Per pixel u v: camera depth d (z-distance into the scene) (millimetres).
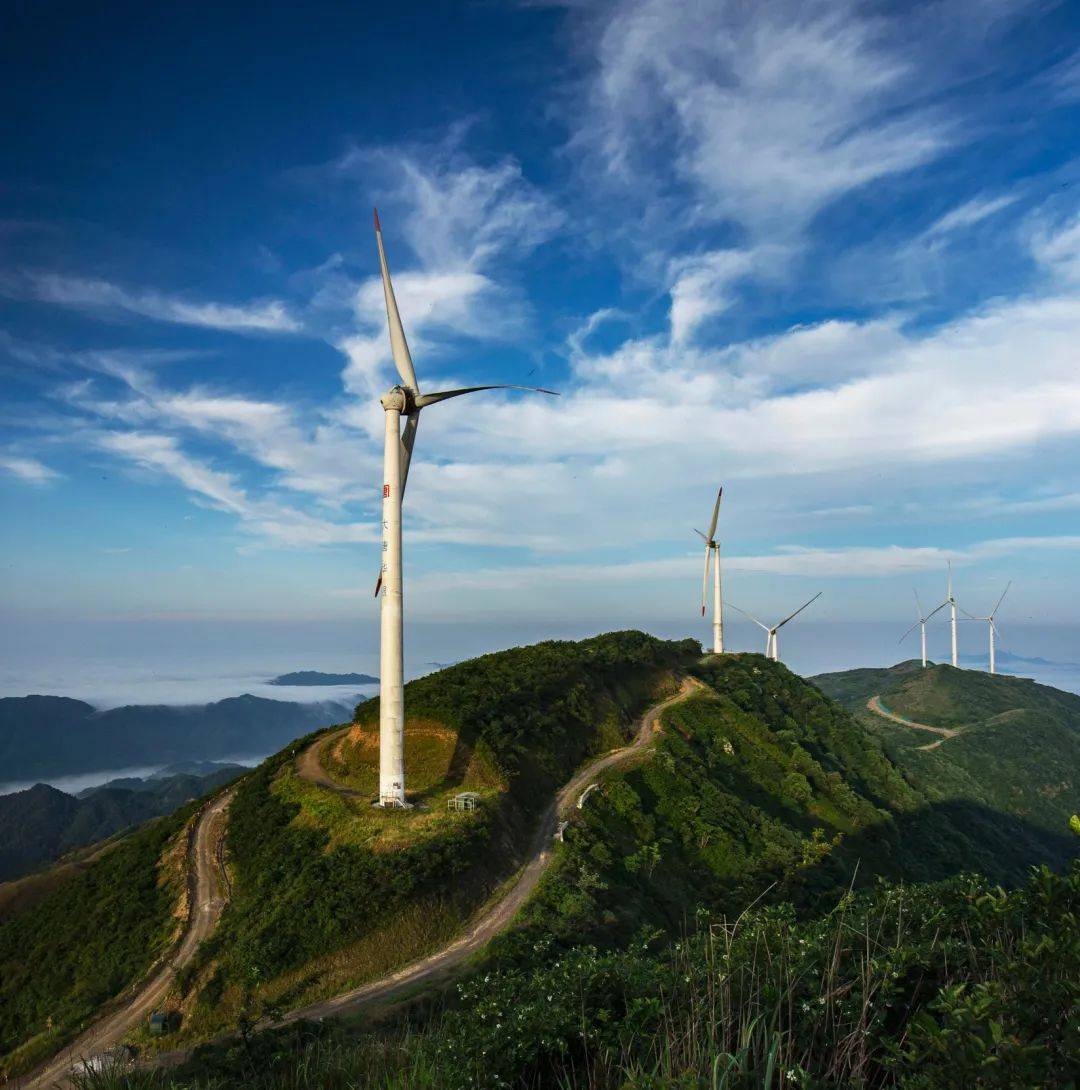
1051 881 8172
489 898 53844
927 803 105625
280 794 69562
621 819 69938
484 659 99062
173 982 46844
